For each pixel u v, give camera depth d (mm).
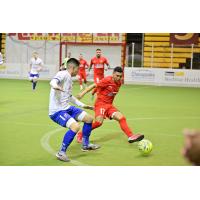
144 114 16406
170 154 9438
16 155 9172
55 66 39062
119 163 8531
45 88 29344
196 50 36219
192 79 33844
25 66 39594
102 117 9875
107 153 9484
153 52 37625
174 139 11273
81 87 29703
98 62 24078
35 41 41688
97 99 10133
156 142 10852
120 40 38531
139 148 9195
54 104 8648
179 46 36656
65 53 40969
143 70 35500
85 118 9305
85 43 39656
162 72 34812
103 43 38969
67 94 8711
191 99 23078
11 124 13406
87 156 9156
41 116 15258
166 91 28797
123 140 11078
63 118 8570
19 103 19500
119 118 9664
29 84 33094
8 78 40344
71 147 10094
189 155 2510
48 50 41406
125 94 25781
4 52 42562
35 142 10609
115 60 39375
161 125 13711
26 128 12688
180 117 15695
